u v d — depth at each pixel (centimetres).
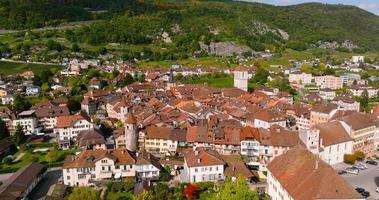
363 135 18700
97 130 19862
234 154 16750
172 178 15862
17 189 13912
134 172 15588
